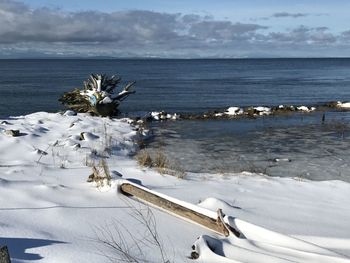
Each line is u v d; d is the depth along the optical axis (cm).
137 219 512
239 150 1414
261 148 1451
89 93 2133
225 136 1688
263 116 2286
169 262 387
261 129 1864
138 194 595
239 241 450
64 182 688
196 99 3319
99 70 11194
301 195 740
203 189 718
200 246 413
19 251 376
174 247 433
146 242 439
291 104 2941
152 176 805
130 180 685
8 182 633
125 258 384
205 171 1112
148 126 1928
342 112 2472
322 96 3612
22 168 814
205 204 583
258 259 401
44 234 429
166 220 520
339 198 740
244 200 658
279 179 882
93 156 1160
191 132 1781
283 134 1734
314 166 1195
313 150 1418
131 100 3222
